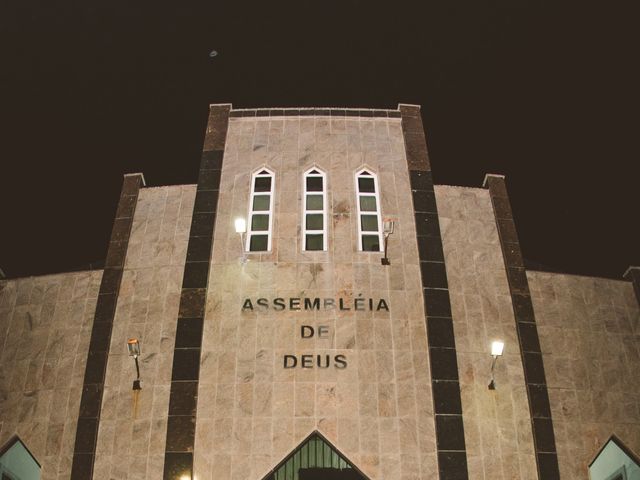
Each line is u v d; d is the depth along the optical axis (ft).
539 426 74.84
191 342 76.33
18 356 80.84
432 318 78.18
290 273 80.48
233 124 93.35
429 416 73.20
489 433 74.13
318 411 72.90
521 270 84.64
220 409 72.95
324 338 76.59
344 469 72.28
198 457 70.85
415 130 92.94
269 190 87.56
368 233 84.12
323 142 91.40
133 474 71.31
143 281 82.74
